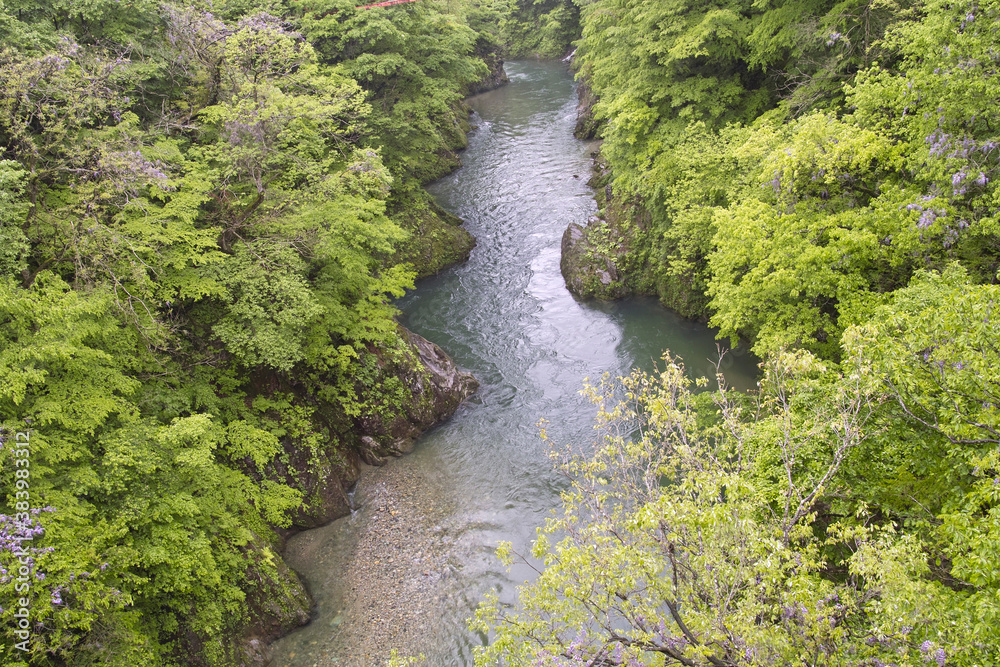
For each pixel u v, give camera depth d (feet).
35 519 24.89
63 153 37.45
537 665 20.76
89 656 25.44
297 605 37.06
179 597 31.63
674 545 21.91
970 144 32.30
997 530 17.47
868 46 48.16
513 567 39.52
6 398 27.78
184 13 45.11
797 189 41.55
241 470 41.06
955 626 17.58
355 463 48.70
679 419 25.23
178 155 42.19
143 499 29.66
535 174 100.94
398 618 37.14
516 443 50.08
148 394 36.27
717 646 19.56
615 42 70.95
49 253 34.06
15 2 39.83
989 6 32.19
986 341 22.15
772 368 36.11
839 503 25.27
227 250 44.68
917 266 34.76
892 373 24.48
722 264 42.86
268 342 39.96
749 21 60.34
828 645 19.08
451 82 80.07
